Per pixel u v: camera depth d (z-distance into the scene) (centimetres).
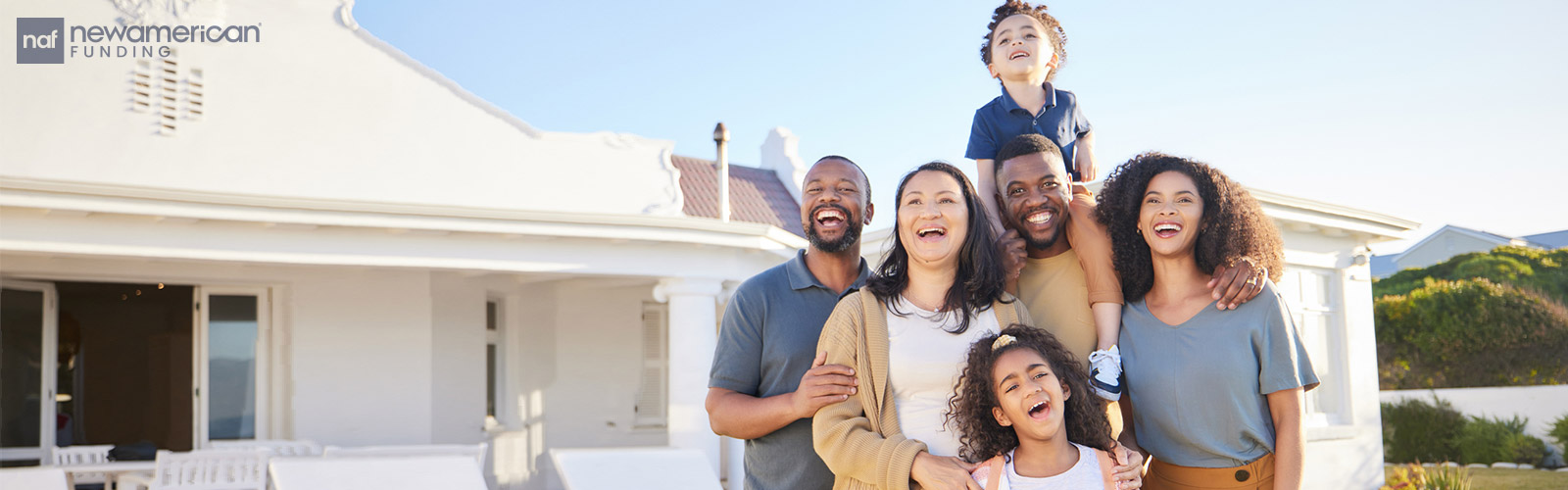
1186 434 286
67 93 921
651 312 1404
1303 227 1040
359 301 1078
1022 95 353
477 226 880
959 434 277
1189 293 295
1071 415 277
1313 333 1066
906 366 280
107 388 1410
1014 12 358
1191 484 289
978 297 286
